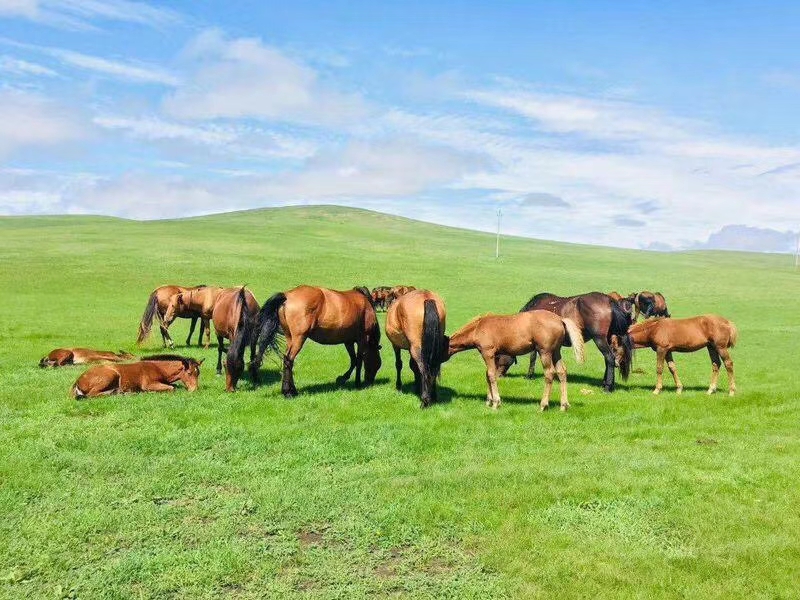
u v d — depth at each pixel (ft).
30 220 338.54
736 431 31.27
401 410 34.37
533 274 178.29
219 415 32.14
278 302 36.37
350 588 15.71
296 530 19.25
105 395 35.06
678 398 40.34
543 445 28.32
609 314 43.09
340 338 39.32
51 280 124.67
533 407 36.17
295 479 23.30
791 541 18.07
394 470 24.45
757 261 323.16
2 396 34.42
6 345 58.54
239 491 22.34
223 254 177.27
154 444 26.73
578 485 22.58
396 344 39.42
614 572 16.51
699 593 15.40
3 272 129.39
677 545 18.25
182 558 16.94
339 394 38.14
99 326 75.92
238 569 16.55
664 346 42.60
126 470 23.71
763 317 110.11
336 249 210.59
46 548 17.37
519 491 21.99
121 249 174.50
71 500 20.59
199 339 62.85
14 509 19.72
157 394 36.01
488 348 35.81
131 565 16.52
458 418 32.76
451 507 20.52
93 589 15.52
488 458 26.17
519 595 15.47
